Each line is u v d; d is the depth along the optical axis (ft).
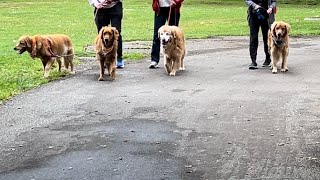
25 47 25.58
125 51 38.01
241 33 53.11
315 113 18.80
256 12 28.02
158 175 12.96
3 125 17.70
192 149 14.96
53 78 26.35
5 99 21.58
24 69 29.43
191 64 30.76
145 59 33.68
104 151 14.88
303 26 57.72
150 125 17.52
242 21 70.28
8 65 30.94
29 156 14.56
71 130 17.07
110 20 28.84
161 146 15.28
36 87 24.14
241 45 41.65
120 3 28.60
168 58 26.96
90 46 42.52
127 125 17.57
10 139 16.14
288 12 84.07
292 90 22.77
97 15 28.50
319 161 13.85
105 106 20.29
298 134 16.26
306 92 22.35
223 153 14.57
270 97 21.44
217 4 113.19
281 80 25.17
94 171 13.30
